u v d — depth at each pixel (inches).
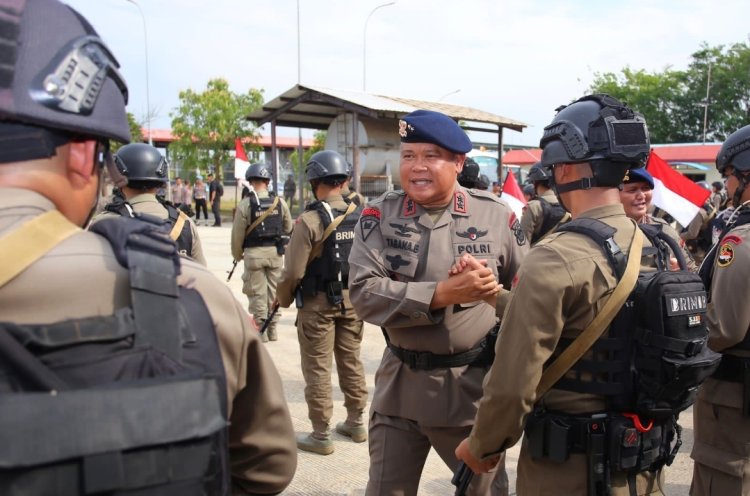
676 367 67.6
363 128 653.3
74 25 37.6
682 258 82.1
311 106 672.4
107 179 44.2
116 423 31.2
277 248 270.1
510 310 70.9
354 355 170.2
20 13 35.3
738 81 1790.1
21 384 31.5
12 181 35.9
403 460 102.8
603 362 71.6
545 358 69.5
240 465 46.9
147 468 31.8
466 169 173.0
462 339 97.9
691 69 1871.3
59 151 37.0
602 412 72.4
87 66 36.8
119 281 36.6
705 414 101.3
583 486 72.9
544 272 69.0
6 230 34.8
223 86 1106.1
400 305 95.0
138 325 34.9
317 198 171.3
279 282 164.6
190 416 33.5
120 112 40.0
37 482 29.5
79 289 35.1
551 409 74.4
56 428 30.0
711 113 1815.9
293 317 317.1
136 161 151.5
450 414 98.0
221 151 1114.7
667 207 209.3
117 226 39.0
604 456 71.6
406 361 99.6
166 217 154.4
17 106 33.9
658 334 68.4
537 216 239.3
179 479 32.8
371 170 665.6
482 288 90.8
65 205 38.4
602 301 70.4
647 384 69.9
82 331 33.4
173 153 1131.3
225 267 466.6
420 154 101.3
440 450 101.7
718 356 71.7
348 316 165.3
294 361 239.9
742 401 95.7
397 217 105.2
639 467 72.4
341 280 161.9
